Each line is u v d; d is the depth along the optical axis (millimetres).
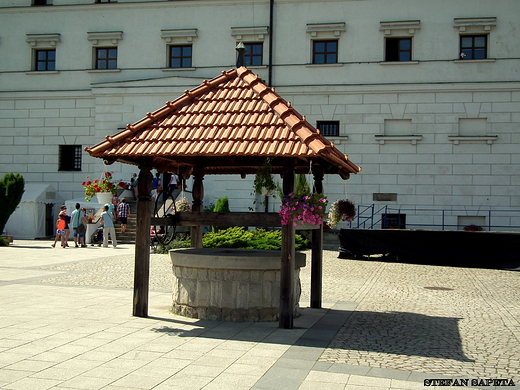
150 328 8664
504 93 27750
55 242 24406
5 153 32750
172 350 7426
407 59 29047
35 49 32750
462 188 27969
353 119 29062
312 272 11211
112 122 31141
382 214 28266
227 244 20328
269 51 29922
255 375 6422
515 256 18984
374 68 28984
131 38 31547
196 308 9461
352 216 11562
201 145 8633
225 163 10711
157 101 30703
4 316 9422
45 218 30875
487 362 7273
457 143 28031
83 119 31953
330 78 29375
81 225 24484
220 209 27516
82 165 31984
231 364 6844
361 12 29234
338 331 8898
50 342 7711
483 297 13320
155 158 9602
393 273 17641
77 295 11773
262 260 9203
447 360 7320
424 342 8344
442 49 28453
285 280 8859
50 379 6129
